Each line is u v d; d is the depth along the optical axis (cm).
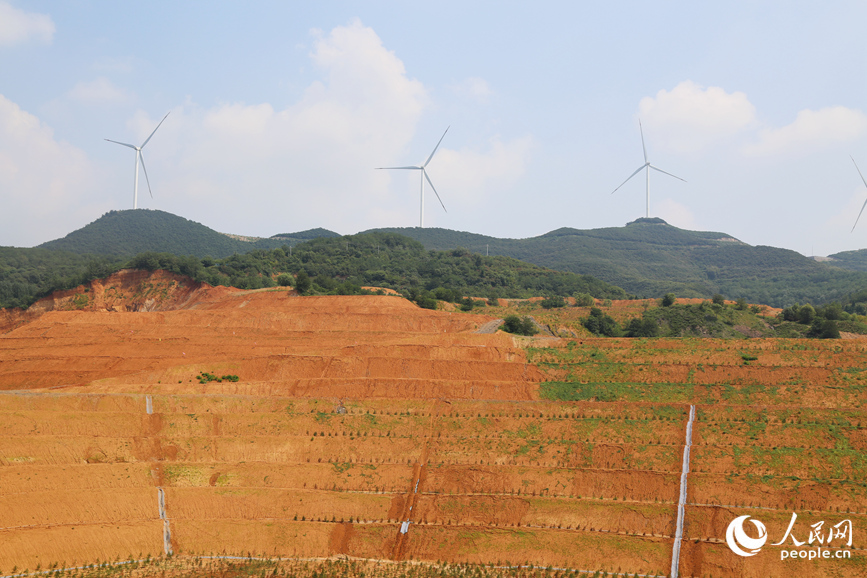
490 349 12188
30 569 7031
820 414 9425
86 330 15212
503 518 8025
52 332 15150
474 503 8188
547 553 7438
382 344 12612
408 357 12106
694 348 12025
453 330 15775
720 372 11150
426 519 8069
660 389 10788
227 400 10281
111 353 13688
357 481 8681
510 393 10738
